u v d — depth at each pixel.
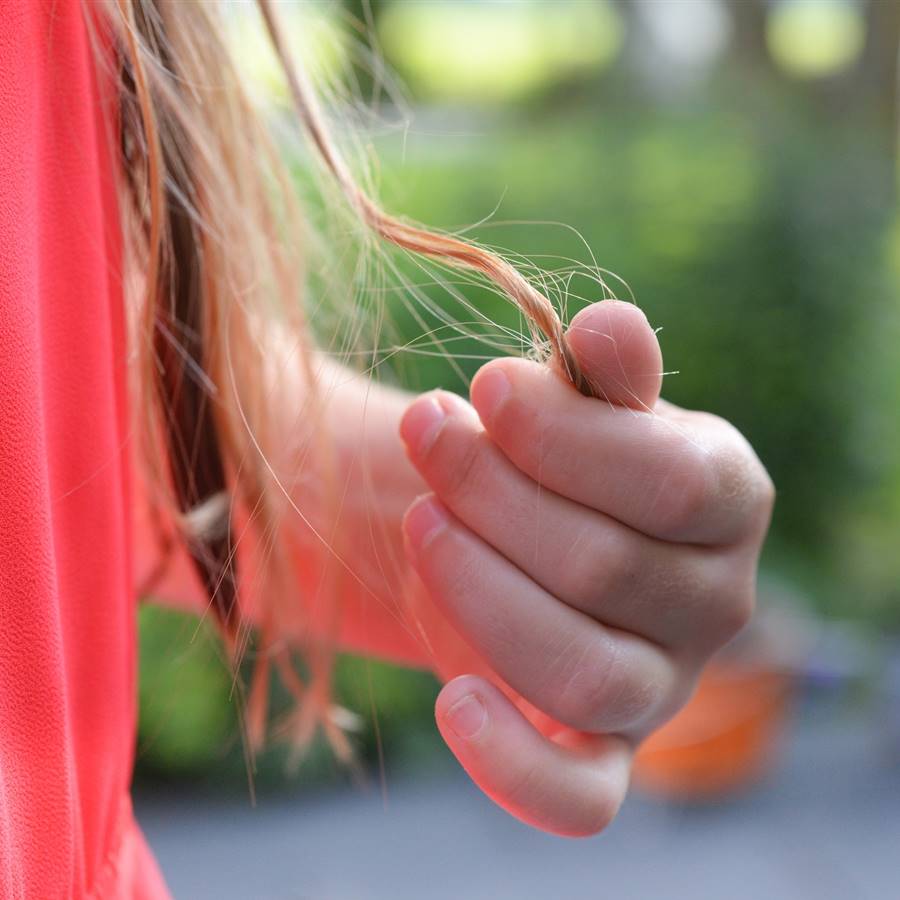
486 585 0.22
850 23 1.90
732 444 0.23
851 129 1.64
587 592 0.22
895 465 1.37
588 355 0.21
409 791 1.07
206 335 0.26
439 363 0.92
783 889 0.90
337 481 0.27
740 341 1.29
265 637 0.27
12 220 0.21
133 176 0.25
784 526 1.35
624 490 0.22
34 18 0.22
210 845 0.99
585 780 0.23
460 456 0.22
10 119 0.21
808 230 1.31
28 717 0.21
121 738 0.24
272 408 0.27
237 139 0.26
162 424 0.26
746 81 1.82
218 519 0.26
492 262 0.22
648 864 0.94
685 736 0.97
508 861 0.95
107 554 0.23
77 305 0.23
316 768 1.06
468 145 1.51
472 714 0.22
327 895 0.91
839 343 1.31
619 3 2.06
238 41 0.27
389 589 0.25
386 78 0.32
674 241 1.28
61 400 0.23
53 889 0.21
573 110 2.05
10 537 0.21
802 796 1.04
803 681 1.11
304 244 0.28
